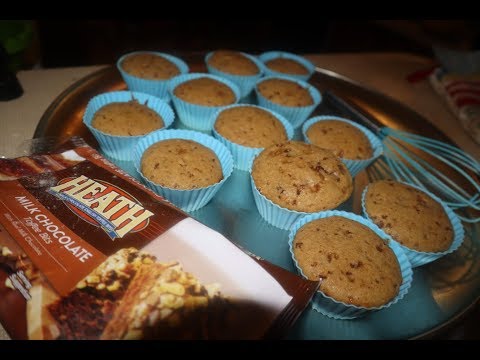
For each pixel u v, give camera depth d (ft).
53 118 0.86
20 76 1.04
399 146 1.03
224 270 0.47
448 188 0.88
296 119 1.10
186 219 0.52
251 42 2.33
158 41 2.18
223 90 1.05
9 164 0.57
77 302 0.42
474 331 0.62
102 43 2.06
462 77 1.27
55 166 0.59
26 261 0.45
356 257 0.62
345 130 0.95
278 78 1.15
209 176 0.77
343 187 0.76
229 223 0.77
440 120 1.20
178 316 0.42
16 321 0.41
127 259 0.46
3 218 0.49
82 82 1.02
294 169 0.75
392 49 2.41
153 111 0.93
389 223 0.74
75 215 0.51
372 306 0.59
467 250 0.78
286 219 0.75
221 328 0.42
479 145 1.10
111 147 0.84
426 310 0.65
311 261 0.62
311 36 2.43
